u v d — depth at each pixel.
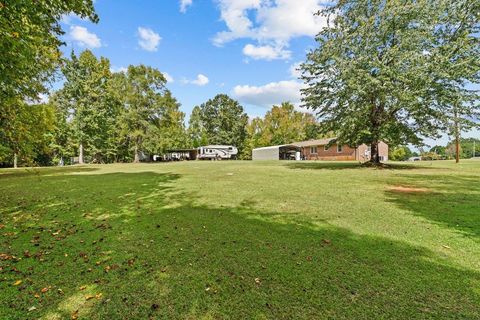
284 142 57.47
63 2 5.54
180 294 2.46
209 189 8.37
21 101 8.76
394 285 2.53
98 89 30.58
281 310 2.19
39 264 3.15
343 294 2.39
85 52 29.17
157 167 20.36
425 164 18.53
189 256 3.29
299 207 5.76
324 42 16.38
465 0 14.45
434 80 13.77
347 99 15.23
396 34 14.29
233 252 3.38
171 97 37.41
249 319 2.09
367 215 5.03
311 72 16.77
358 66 14.52
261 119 62.34
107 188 8.94
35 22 5.30
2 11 4.32
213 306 2.27
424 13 14.10
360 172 13.31
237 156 59.78
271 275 2.77
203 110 62.09
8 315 2.19
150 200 6.78
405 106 14.30
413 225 4.36
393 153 43.88
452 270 2.80
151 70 35.12
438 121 14.71
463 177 10.46
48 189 8.84
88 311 2.24
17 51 4.48
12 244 3.83
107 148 37.06
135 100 34.03
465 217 4.77
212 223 4.66
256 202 6.32
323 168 16.59
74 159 38.69
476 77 13.41
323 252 3.32
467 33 14.38
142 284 2.65
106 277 2.81
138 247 3.63
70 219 5.14
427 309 2.16
